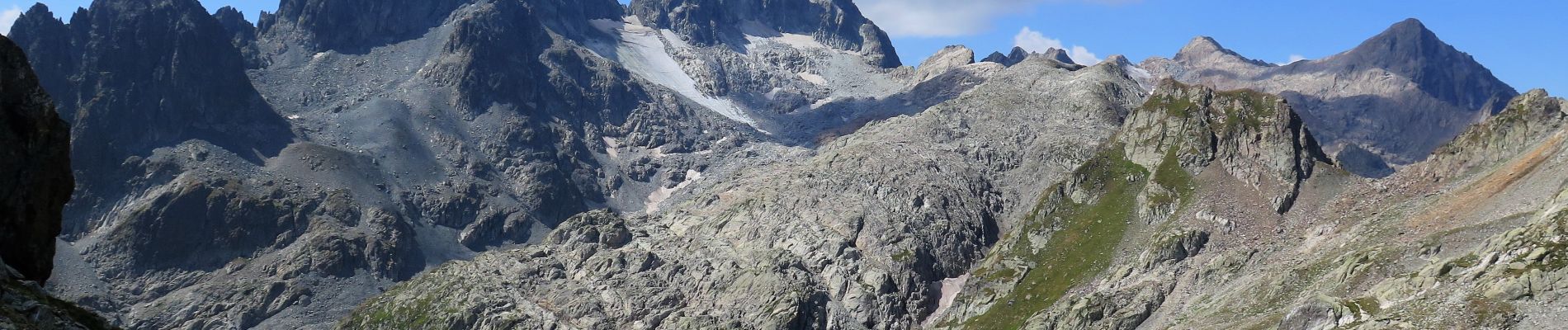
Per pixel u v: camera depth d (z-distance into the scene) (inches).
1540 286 6688.0
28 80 3917.3
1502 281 6875.0
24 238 3878.0
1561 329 6264.8
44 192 3941.9
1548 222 7332.7
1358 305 7544.3
